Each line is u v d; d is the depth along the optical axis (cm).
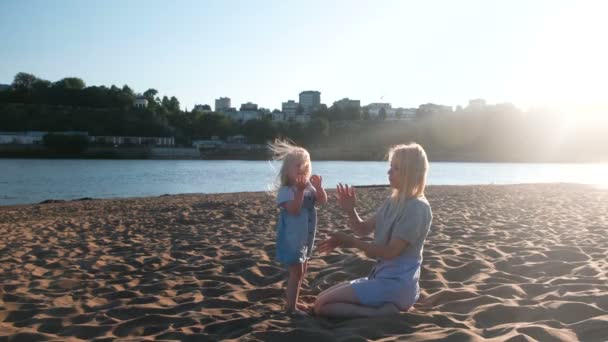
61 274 651
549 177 6303
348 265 645
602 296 441
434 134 16688
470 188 2755
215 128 17350
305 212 461
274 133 16862
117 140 14438
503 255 701
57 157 12812
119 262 722
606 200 1814
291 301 457
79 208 1884
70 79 19662
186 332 405
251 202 1733
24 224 1281
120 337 414
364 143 16600
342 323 406
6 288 582
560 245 758
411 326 388
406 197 420
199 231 1027
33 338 410
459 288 511
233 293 534
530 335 352
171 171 7781
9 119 14725
